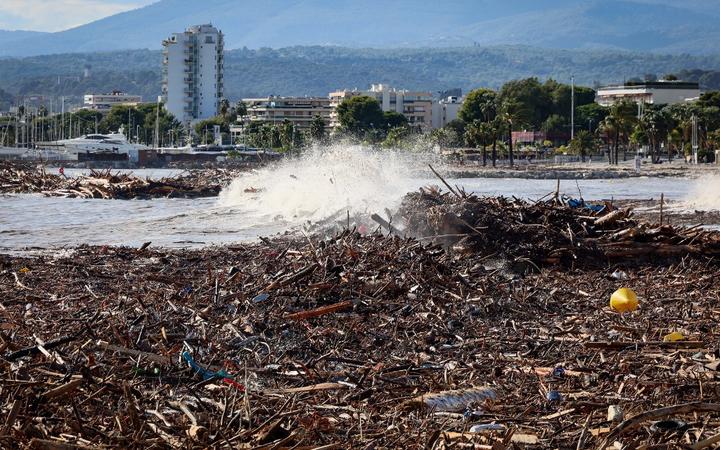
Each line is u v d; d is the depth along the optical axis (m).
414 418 13.27
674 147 184.25
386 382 15.09
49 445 10.98
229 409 13.02
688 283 25.06
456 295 21.77
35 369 14.54
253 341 17.67
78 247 35.34
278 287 21.73
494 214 29.84
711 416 13.23
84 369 13.88
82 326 18.22
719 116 176.38
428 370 15.96
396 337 18.44
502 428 12.83
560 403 14.16
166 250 33.31
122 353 15.95
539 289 23.62
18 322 18.70
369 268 23.31
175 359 16.08
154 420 12.59
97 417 12.67
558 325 19.89
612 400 14.20
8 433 11.50
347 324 19.09
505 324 19.81
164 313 19.61
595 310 21.58
